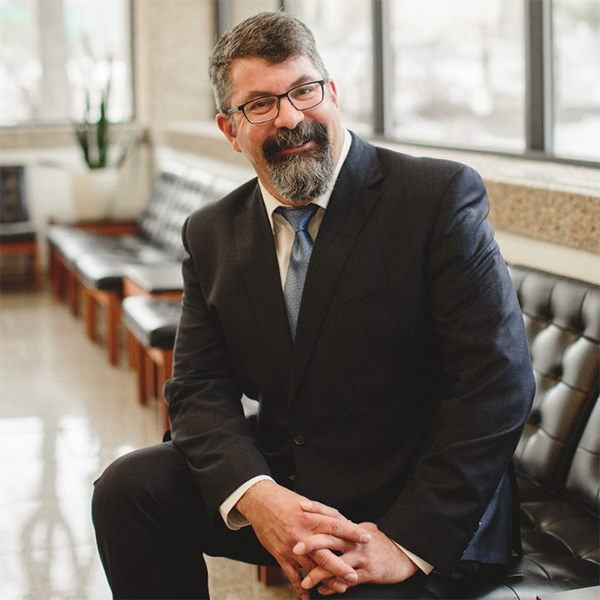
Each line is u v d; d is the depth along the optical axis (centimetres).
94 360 421
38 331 483
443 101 357
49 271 630
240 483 137
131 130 625
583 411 160
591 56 253
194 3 577
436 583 123
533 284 181
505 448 127
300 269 146
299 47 138
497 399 128
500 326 132
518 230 217
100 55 631
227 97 144
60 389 374
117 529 137
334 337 139
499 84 315
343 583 122
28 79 625
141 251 486
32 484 274
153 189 561
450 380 146
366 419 141
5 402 357
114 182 595
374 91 400
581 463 157
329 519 125
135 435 316
